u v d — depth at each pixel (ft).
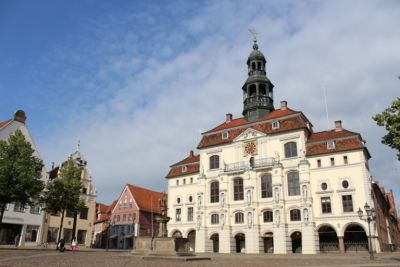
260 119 193.98
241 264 79.51
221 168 195.62
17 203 138.62
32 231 188.75
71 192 157.38
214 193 194.90
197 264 76.64
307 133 181.88
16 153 137.39
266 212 174.50
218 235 188.75
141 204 263.49
